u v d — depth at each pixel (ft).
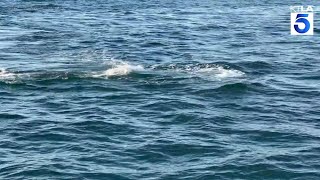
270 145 77.82
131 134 81.05
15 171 68.69
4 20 196.95
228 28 186.70
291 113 92.58
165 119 87.81
